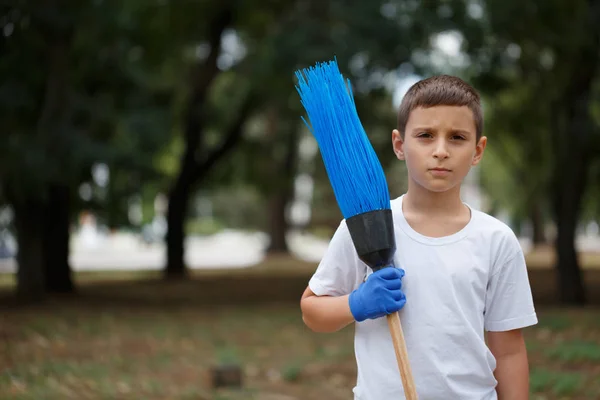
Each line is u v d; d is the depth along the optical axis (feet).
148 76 50.49
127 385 21.15
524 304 7.37
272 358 26.09
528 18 38.22
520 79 46.83
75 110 40.57
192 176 63.62
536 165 55.98
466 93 7.04
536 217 111.96
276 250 98.07
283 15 48.08
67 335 29.91
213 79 59.77
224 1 53.72
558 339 26.96
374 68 40.57
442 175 7.01
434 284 7.14
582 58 38.58
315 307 7.40
